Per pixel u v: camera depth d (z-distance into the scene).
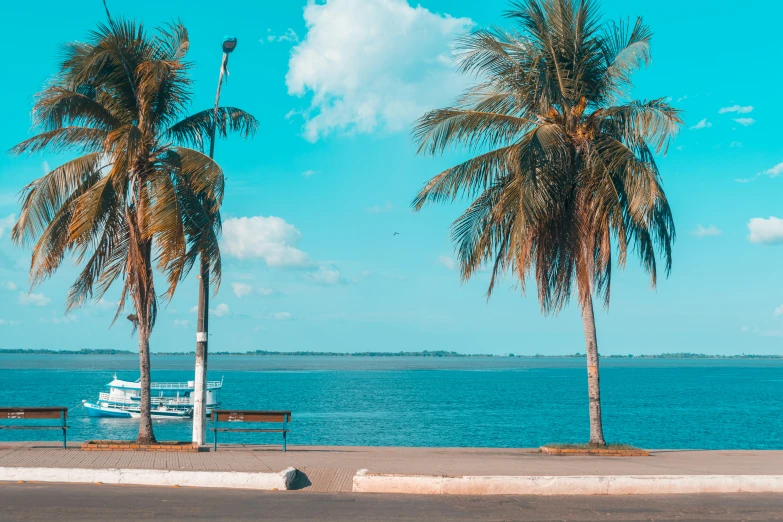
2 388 105.06
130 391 68.69
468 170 17.66
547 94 16.84
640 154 17.88
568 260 17.52
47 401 79.50
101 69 16.19
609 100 18.06
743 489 11.78
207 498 10.62
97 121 16.48
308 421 58.06
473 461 14.65
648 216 16.67
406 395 96.56
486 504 10.61
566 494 11.44
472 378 169.12
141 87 15.93
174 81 17.14
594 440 17.23
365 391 107.25
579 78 17.72
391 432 49.84
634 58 17.16
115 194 16.03
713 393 100.88
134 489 11.20
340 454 15.66
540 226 17.38
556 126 16.92
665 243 17.47
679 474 12.57
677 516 10.02
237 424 47.06
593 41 18.06
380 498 10.93
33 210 15.79
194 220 16.44
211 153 18.20
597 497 11.26
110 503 10.12
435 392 104.25
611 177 16.95
